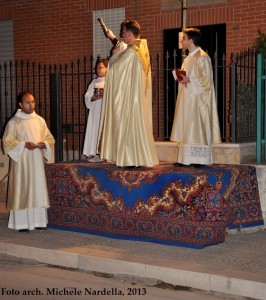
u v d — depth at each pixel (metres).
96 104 8.35
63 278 6.05
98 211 7.31
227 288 5.40
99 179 7.27
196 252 6.42
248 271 5.61
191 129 7.02
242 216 7.30
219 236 6.64
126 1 11.23
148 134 7.11
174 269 5.71
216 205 6.55
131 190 6.98
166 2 10.75
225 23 10.20
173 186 6.64
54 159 9.64
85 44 11.87
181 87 7.16
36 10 12.52
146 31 11.05
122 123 7.01
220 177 6.62
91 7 11.70
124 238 7.09
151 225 6.85
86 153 8.48
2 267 6.52
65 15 12.09
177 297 5.39
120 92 7.00
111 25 11.52
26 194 7.38
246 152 8.07
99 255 6.32
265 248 6.63
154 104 10.91
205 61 6.94
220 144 8.03
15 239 7.20
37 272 6.29
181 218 6.62
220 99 10.41
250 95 8.50
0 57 13.25
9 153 7.34
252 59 8.62
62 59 12.23
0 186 9.73
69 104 12.11
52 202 7.79
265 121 7.99
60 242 7.02
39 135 7.52
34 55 12.65
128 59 6.97
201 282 5.55
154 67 10.88
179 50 10.81
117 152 7.05
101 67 8.36
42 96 12.49
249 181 7.37
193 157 7.05
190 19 10.52
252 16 9.85
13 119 7.43
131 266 6.00
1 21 13.19
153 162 7.11
